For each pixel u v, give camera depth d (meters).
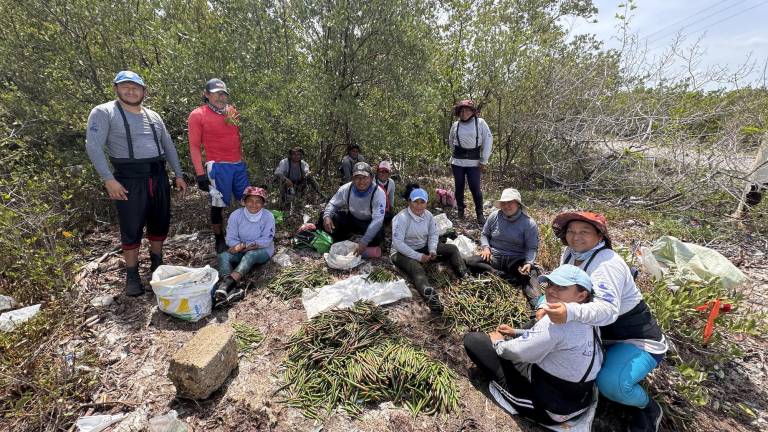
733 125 5.55
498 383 2.44
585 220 2.21
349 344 2.70
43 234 3.35
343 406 2.33
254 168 5.02
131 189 3.11
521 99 7.27
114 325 2.95
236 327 2.96
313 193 5.84
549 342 2.08
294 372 2.55
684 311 2.80
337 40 5.23
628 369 2.14
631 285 2.23
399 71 5.45
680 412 2.35
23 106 4.63
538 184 7.66
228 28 5.02
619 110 6.62
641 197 6.38
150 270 3.73
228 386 2.44
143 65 5.48
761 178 5.03
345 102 5.23
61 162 4.57
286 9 5.13
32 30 4.81
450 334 3.06
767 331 2.88
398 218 3.79
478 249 4.39
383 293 3.40
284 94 4.77
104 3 4.83
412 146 6.55
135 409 2.27
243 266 3.50
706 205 5.84
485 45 6.83
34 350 2.61
